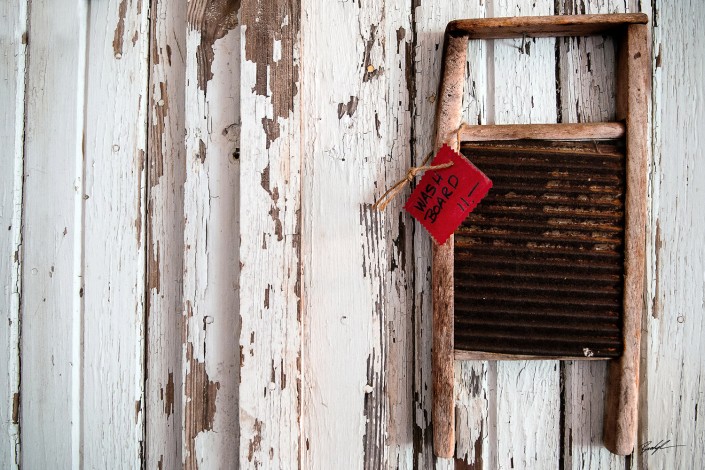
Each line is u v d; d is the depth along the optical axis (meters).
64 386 0.92
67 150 0.92
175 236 0.92
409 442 0.90
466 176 0.82
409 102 0.90
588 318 0.84
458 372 0.90
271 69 0.89
